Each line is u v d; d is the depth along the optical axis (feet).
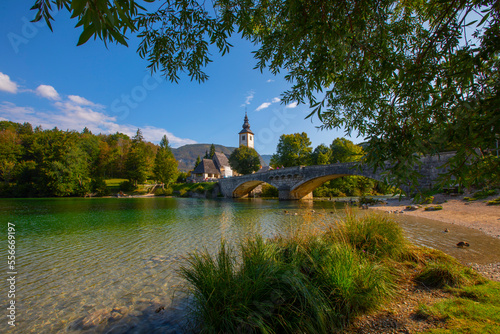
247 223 53.78
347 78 8.45
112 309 17.35
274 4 10.10
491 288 13.35
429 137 7.11
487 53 6.52
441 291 13.87
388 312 12.07
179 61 11.61
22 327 15.51
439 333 9.49
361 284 12.82
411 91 7.44
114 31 4.30
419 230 38.65
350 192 169.48
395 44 10.50
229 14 9.43
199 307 12.56
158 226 51.60
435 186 6.82
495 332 9.05
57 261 28.66
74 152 194.18
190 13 9.30
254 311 10.84
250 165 225.76
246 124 307.37
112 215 71.82
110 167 272.10
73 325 15.57
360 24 7.86
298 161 182.39
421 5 10.80
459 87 7.04
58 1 4.08
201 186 201.16
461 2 6.42
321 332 10.66
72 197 187.11
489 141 5.91
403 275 16.29
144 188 231.30
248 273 12.38
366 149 7.58
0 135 233.14
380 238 18.99
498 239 31.35
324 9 7.27
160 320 15.28
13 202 127.34
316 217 20.92
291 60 11.71
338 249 14.12
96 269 25.75
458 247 28.04
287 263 14.01
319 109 6.69
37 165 194.18
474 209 52.29
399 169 6.78
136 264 27.04
